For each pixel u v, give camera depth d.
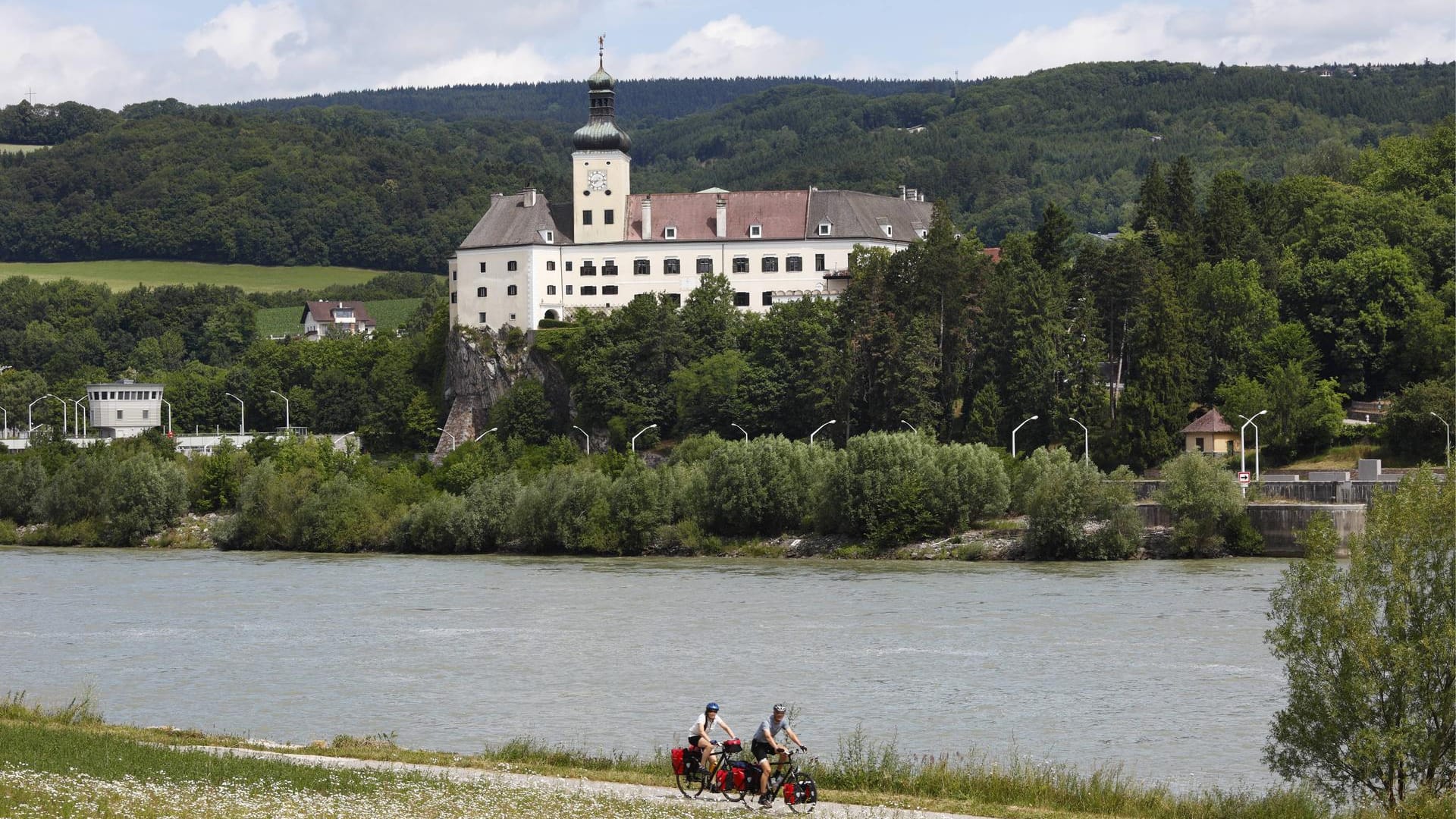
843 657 169.62
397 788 99.38
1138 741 131.50
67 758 102.81
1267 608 197.88
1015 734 134.50
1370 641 98.12
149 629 197.25
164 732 123.00
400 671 165.75
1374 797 99.75
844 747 129.00
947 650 172.75
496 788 100.75
